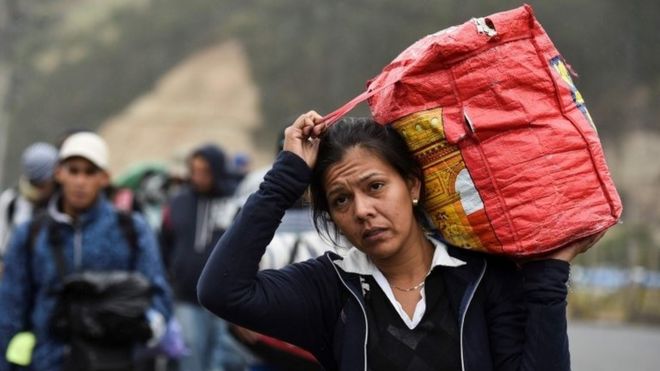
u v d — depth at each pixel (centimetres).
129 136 6069
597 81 4975
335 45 5941
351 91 5844
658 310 2341
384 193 333
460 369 331
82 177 615
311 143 344
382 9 5825
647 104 4881
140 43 6475
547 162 331
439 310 337
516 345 336
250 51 6225
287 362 559
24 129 6072
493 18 334
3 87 5231
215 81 6200
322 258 355
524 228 331
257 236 339
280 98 5988
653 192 4600
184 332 953
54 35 6594
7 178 5897
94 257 617
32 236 610
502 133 332
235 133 5959
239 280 338
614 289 2433
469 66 333
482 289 341
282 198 340
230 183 983
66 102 6281
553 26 5003
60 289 600
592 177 333
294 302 344
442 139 336
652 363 1381
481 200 334
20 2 5388
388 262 342
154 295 630
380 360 334
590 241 336
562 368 330
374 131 337
